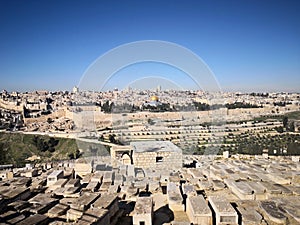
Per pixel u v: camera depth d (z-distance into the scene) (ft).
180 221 43.57
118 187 59.77
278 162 85.76
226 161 88.28
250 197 52.75
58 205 48.39
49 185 63.31
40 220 41.88
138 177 68.64
